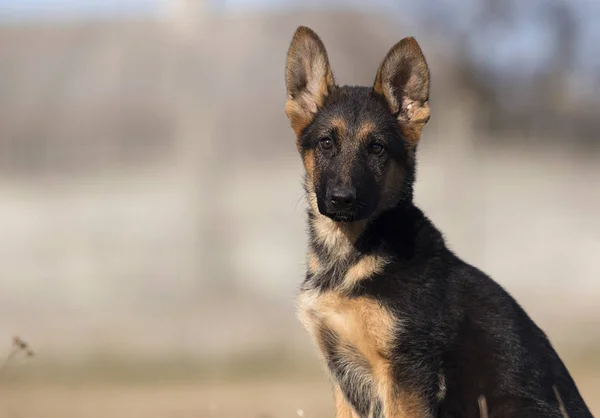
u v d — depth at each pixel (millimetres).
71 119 28781
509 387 6781
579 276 23250
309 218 7793
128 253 24484
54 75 29391
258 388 14891
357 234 7324
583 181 26547
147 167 27547
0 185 28125
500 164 26438
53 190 27641
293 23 26328
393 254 7133
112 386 15125
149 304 21547
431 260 7117
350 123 7582
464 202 25234
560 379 6945
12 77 29859
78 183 27844
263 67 26250
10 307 20969
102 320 19938
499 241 24875
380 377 7008
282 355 17281
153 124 27594
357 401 7363
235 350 17484
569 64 25047
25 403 13570
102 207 26781
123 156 28016
